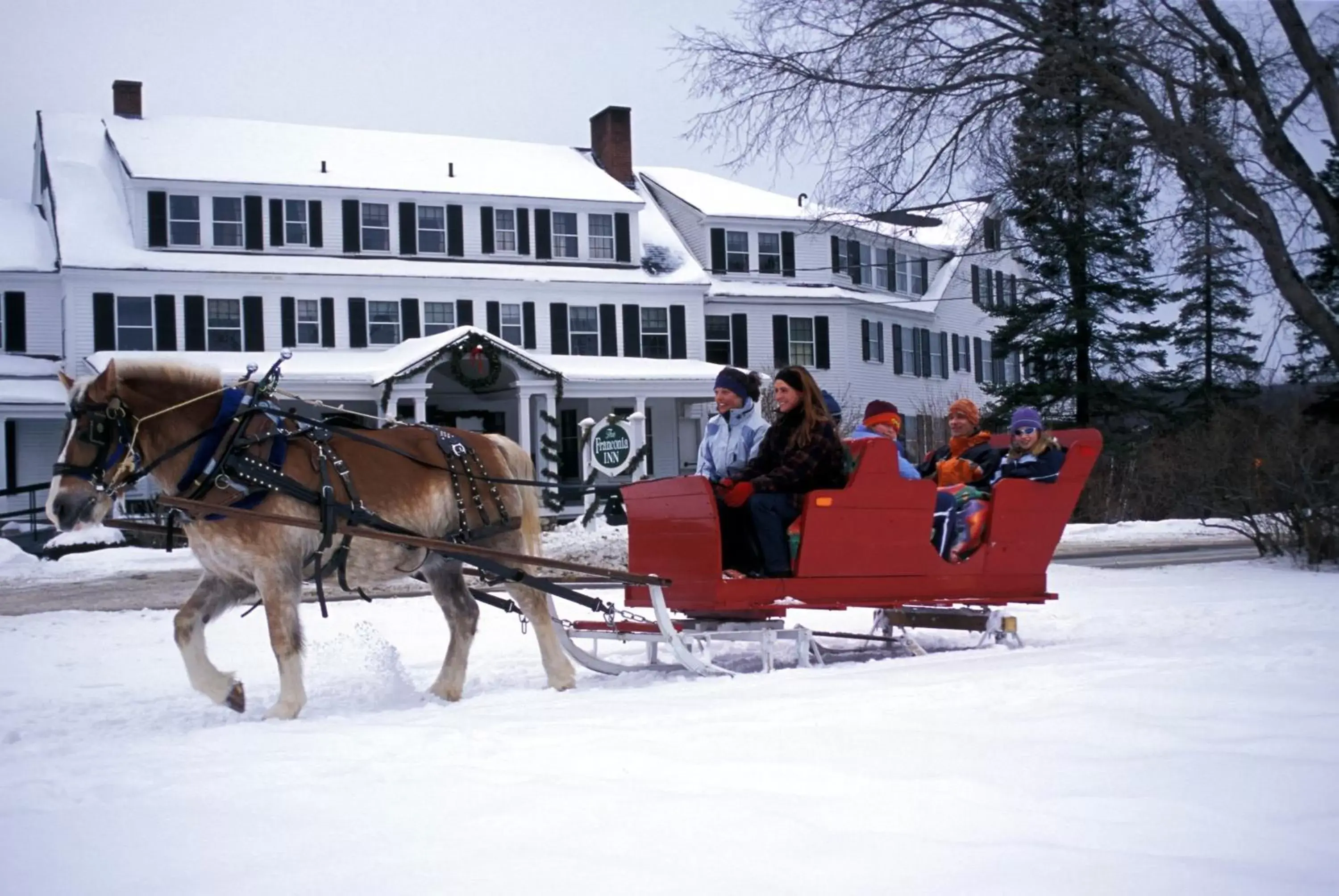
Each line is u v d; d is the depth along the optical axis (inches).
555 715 249.4
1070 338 1444.4
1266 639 330.3
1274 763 183.2
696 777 186.4
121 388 283.7
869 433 383.6
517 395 1530.5
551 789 179.5
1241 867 137.8
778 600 323.6
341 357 1437.0
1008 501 354.0
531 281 1539.1
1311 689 244.4
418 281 1485.0
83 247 1363.2
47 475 1389.0
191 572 861.2
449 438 328.2
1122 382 1475.1
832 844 149.6
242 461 286.0
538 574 690.8
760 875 138.9
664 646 413.1
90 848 157.8
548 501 1238.3
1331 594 497.4
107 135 1507.1
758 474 339.6
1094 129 695.1
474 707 268.8
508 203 1561.3
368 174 1524.4
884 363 1856.5
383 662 355.3
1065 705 233.1
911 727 217.8
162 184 1395.2
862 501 329.7
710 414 1675.7
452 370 1362.0
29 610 612.7
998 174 722.8
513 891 135.8
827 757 196.4
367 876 142.3
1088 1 675.4
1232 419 1142.3
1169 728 209.0
